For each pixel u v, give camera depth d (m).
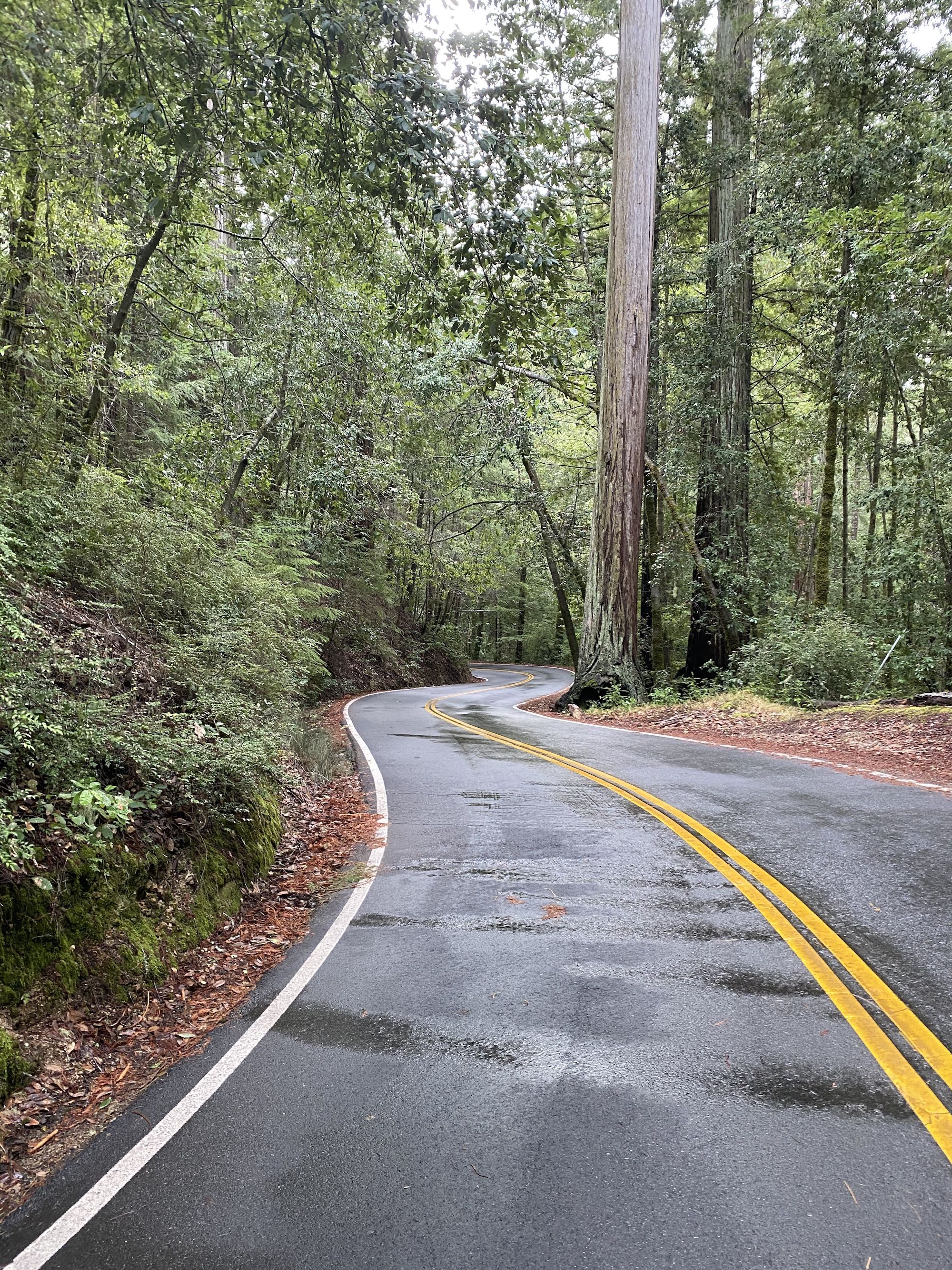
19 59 4.54
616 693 18.33
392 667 33.38
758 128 20.44
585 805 7.94
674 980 4.06
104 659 6.28
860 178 17.36
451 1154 2.78
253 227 12.38
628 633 18.95
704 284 25.75
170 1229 2.49
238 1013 4.03
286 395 16.14
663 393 23.00
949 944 4.33
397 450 22.97
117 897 4.43
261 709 8.97
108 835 4.20
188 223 10.29
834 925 4.64
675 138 21.19
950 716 12.16
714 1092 3.08
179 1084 3.36
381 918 5.14
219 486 15.42
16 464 7.91
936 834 6.38
